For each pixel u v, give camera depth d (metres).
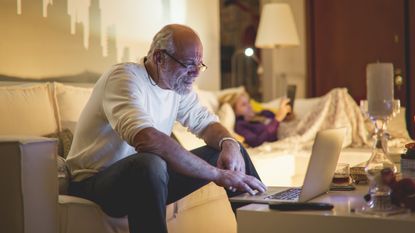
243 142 4.19
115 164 2.11
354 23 6.00
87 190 2.22
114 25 3.81
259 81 6.51
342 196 1.95
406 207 1.65
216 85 5.14
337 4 6.07
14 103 2.60
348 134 4.00
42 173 2.06
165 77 2.34
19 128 2.58
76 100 2.87
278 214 1.68
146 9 4.14
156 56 2.34
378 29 5.89
